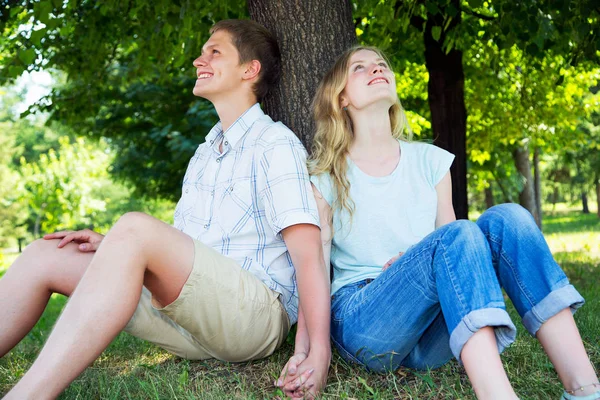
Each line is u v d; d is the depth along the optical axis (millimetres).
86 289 1950
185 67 7051
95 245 2473
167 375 2551
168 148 12625
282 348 2795
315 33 3379
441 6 5633
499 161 13703
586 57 5723
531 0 5281
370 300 2252
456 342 1874
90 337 1896
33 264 2420
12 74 4523
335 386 2289
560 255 9805
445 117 6559
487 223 2150
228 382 2449
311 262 2434
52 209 28203
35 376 1816
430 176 2613
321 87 2730
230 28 3010
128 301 1979
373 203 2557
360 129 2664
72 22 6711
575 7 5441
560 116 11117
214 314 2324
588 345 2811
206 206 2781
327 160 2619
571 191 38375
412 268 2096
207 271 2248
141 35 6660
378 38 6367
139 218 2088
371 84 2613
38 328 4289
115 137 13461
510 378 2328
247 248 2676
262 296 2445
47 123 8930
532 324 2027
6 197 32531
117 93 11867
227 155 2795
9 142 33812
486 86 9547
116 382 2408
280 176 2574
